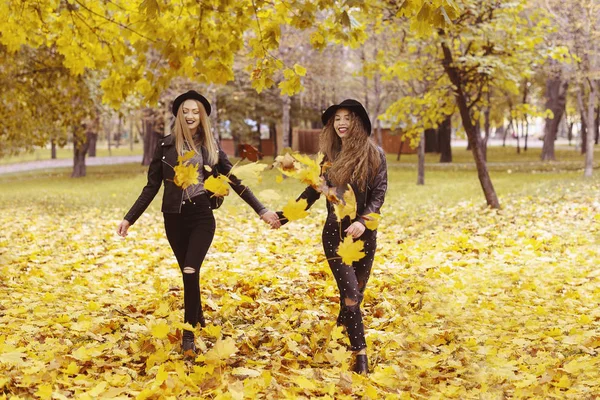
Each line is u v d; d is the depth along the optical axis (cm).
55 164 5819
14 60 1362
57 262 855
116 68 693
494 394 379
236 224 1305
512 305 606
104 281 723
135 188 2527
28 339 482
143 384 385
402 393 375
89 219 1443
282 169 387
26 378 372
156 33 630
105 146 11006
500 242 953
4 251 926
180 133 484
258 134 4603
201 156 486
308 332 518
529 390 380
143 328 509
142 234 1155
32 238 1086
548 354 452
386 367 419
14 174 4594
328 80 3459
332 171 458
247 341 473
